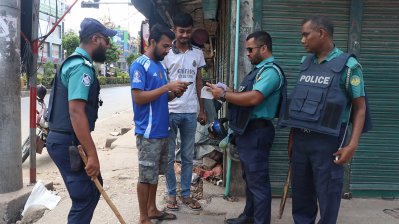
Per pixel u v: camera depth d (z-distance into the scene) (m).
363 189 4.34
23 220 3.93
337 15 4.22
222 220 3.79
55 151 2.72
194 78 4.08
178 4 7.32
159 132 3.41
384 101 4.25
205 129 5.42
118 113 16.03
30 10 4.58
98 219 3.81
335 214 3.00
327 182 2.96
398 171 4.32
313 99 2.95
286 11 4.21
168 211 3.99
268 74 3.15
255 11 4.19
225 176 4.70
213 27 8.95
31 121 4.55
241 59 4.23
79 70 2.58
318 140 2.96
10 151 4.13
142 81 3.31
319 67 3.00
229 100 3.24
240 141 3.38
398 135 4.29
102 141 9.70
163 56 3.47
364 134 4.29
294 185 3.24
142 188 3.44
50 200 4.24
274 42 4.24
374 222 3.72
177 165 5.45
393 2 4.18
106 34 2.81
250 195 3.59
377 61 4.23
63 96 2.69
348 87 2.85
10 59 4.08
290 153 3.35
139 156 3.45
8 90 4.09
